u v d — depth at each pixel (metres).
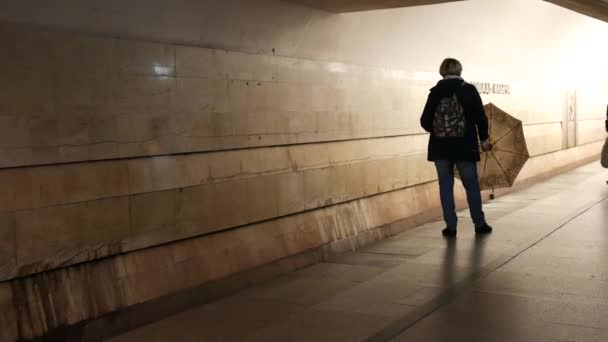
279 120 6.91
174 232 5.70
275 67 6.84
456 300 5.49
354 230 8.09
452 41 10.23
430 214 9.87
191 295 5.75
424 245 8.00
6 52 4.41
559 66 15.91
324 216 7.68
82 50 4.88
